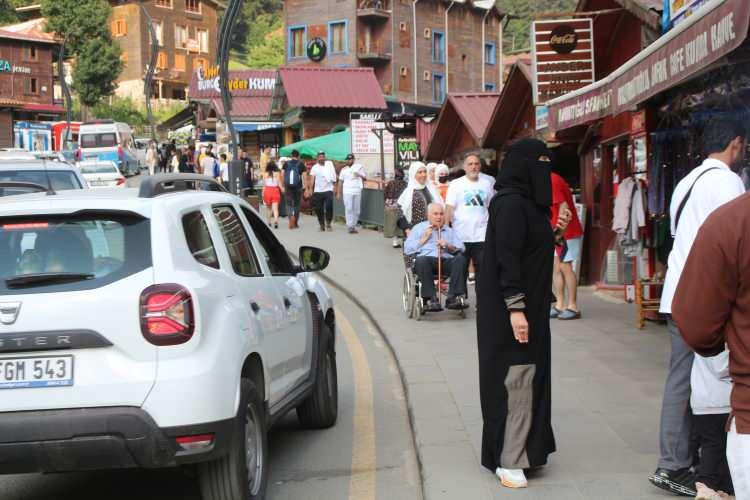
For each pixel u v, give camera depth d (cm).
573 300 1228
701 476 529
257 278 622
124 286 490
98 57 9050
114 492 636
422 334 1151
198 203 579
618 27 1416
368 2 6731
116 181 3656
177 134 7356
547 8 8850
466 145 2595
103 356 483
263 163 3650
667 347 1025
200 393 486
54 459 477
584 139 1570
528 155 568
